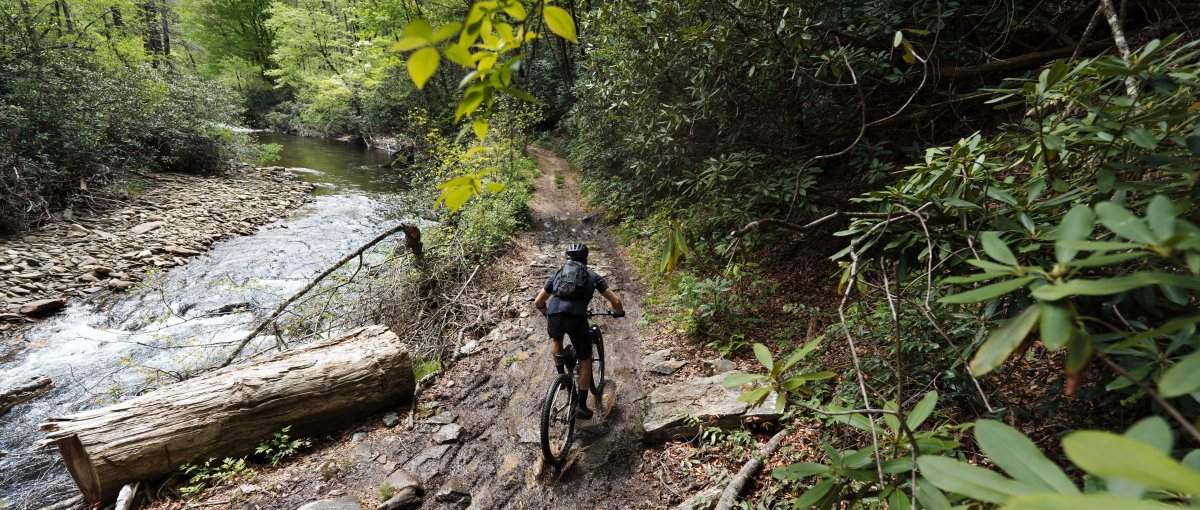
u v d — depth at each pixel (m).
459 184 1.13
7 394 5.19
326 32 28.36
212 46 34.94
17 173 9.49
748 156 5.82
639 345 5.70
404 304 6.63
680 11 5.46
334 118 29.16
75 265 8.57
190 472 3.83
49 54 11.03
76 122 11.05
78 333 6.74
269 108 35.31
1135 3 4.58
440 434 4.30
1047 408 2.54
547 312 4.13
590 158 13.07
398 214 12.90
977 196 2.01
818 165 6.14
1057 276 0.73
